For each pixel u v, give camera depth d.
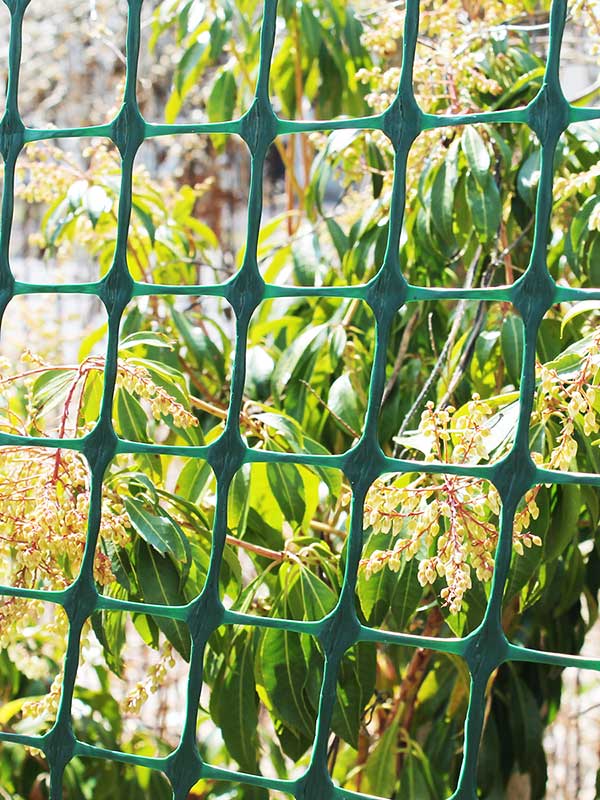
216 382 1.57
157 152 2.58
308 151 1.76
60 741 0.90
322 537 1.45
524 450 0.81
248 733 1.12
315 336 1.34
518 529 0.90
